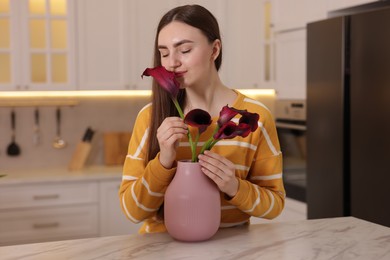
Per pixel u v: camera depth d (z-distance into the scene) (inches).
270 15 151.9
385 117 95.3
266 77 154.3
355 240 49.9
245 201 49.9
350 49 104.0
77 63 142.0
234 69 154.9
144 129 53.6
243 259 44.0
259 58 155.9
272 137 55.5
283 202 54.5
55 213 135.2
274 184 54.8
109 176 138.6
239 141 53.5
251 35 155.3
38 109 153.5
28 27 138.3
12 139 151.9
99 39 143.3
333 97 107.4
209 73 53.2
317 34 112.2
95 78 143.6
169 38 49.0
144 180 49.3
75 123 156.2
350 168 104.5
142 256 44.8
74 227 136.9
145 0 145.7
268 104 165.0
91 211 137.9
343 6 114.9
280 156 55.9
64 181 135.2
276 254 45.4
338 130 106.1
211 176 47.2
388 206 94.6
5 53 138.8
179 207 47.1
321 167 111.9
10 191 131.7
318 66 112.0
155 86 52.4
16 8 137.3
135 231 141.2
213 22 51.1
